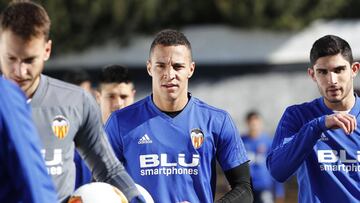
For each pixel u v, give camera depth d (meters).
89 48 50.91
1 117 8.82
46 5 47.38
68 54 50.78
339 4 51.81
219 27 52.06
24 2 10.00
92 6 48.75
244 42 52.16
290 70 52.00
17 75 9.84
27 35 9.70
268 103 51.88
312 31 52.06
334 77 14.34
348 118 13.58
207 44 52.16
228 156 14.39
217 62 52.16
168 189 14.10
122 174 11.77
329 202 14.70
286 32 51.88
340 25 52.09
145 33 51.22
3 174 8.91
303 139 13.95
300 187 15.12
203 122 14.37
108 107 18.39
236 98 51.97
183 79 14.14
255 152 36.03
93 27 49.91
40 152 9.06
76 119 11.52
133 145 14.30
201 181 14.15
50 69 51.00
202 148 14.23
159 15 50.78
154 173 14.16
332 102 14.70
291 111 15.34
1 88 8.87
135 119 14.46
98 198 11.18
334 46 14.37
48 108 11.34
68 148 11.52
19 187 8.84
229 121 14.54
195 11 51.78
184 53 14.10
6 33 9.73
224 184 44.38
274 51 52.06
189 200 14.08
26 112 9.00
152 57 14.25
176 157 14.17
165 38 14.12
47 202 8.89
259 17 51.00
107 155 11.77
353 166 14.73
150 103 14.51
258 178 35.97
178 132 14.24
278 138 15.03
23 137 8.83
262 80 52.00
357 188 14.62
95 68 51.19
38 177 8.85
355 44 51.97
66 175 11.51
